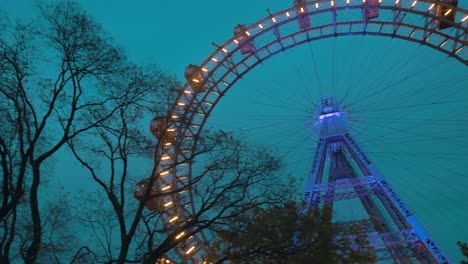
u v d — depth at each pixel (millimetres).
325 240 23734
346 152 51031
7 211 17422
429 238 38719
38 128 20000
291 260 22656
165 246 20016
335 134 49969
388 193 42500
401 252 41375
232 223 22781
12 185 19031
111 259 19141
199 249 38469
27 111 21469
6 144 20266
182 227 21172
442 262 37656
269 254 21938
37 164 19234
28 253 17156
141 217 20906
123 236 19375
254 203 23234
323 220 25672
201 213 21797
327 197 44938
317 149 49656
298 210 24859
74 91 21562
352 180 44875
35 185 18750
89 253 19344
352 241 28109
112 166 21969
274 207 23766
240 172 23516
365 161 46281
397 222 42938
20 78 20469
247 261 22266
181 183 44219
